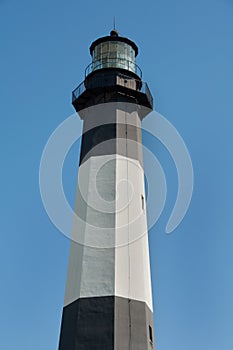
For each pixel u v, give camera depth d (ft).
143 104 88.28
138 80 89.35
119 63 91.35
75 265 69.82
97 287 65.46
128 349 61.00
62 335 64.95
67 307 66.95
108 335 61.26
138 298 66.23
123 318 63.10
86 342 61.26
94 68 92.43
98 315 63.10
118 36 94.94
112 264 67.21
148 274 71.77
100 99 85.51
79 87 88.38
